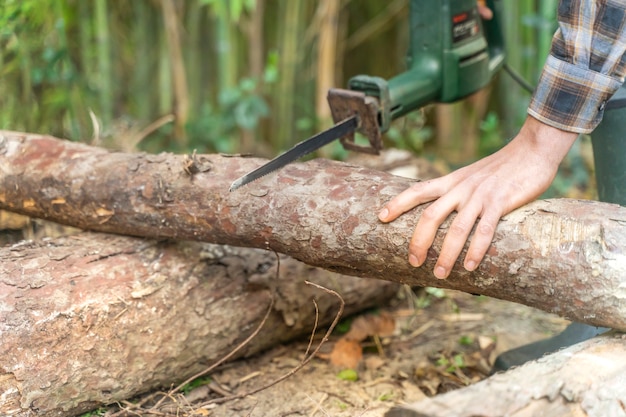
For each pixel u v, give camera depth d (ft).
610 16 4.22
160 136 10.98
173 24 10.56
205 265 5.65
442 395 3.84
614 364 3.89
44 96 9.07
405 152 8.76
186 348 5.44
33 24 8.46
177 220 5.28
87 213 5.65
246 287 5.75
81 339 4.90
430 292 7.41
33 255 5.24
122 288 5.19
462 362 6.14
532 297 4.22
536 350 5.74
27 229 7.18
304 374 5.91
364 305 6.70
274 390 5.66
